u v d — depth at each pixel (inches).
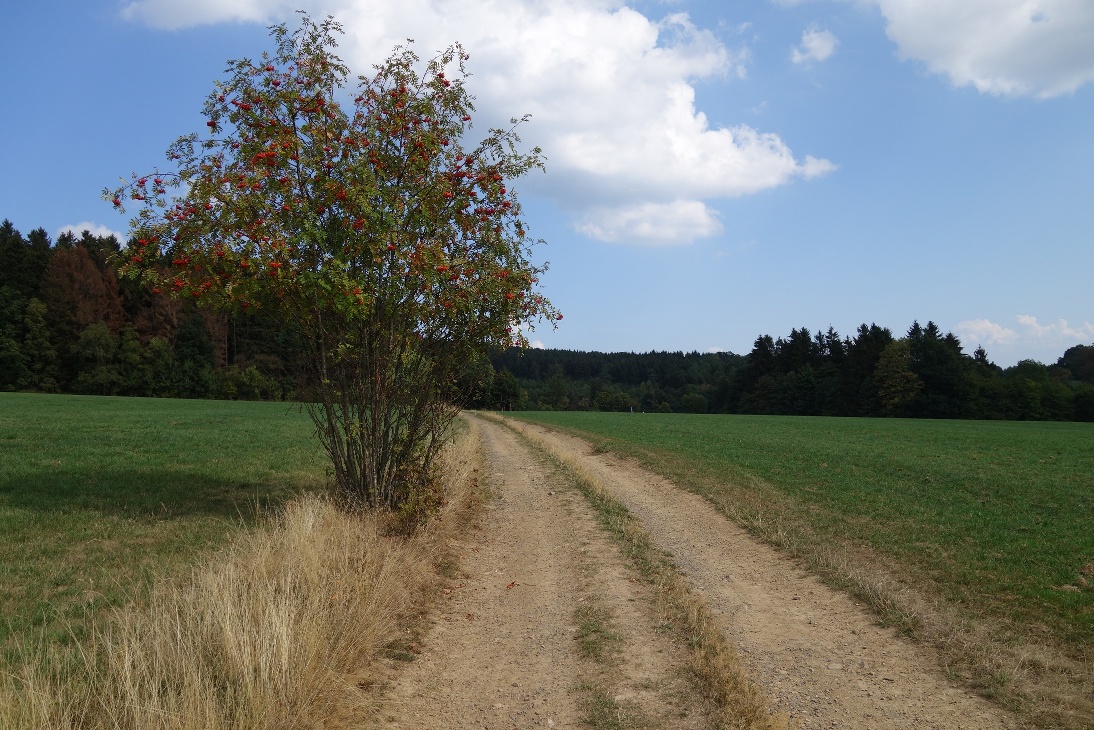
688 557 380.2
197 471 602.2
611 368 6087.6
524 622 272.7
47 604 238.5
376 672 213.3
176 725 145.3
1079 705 191.2
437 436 418.6
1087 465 836.6
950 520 458.9
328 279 350.6
